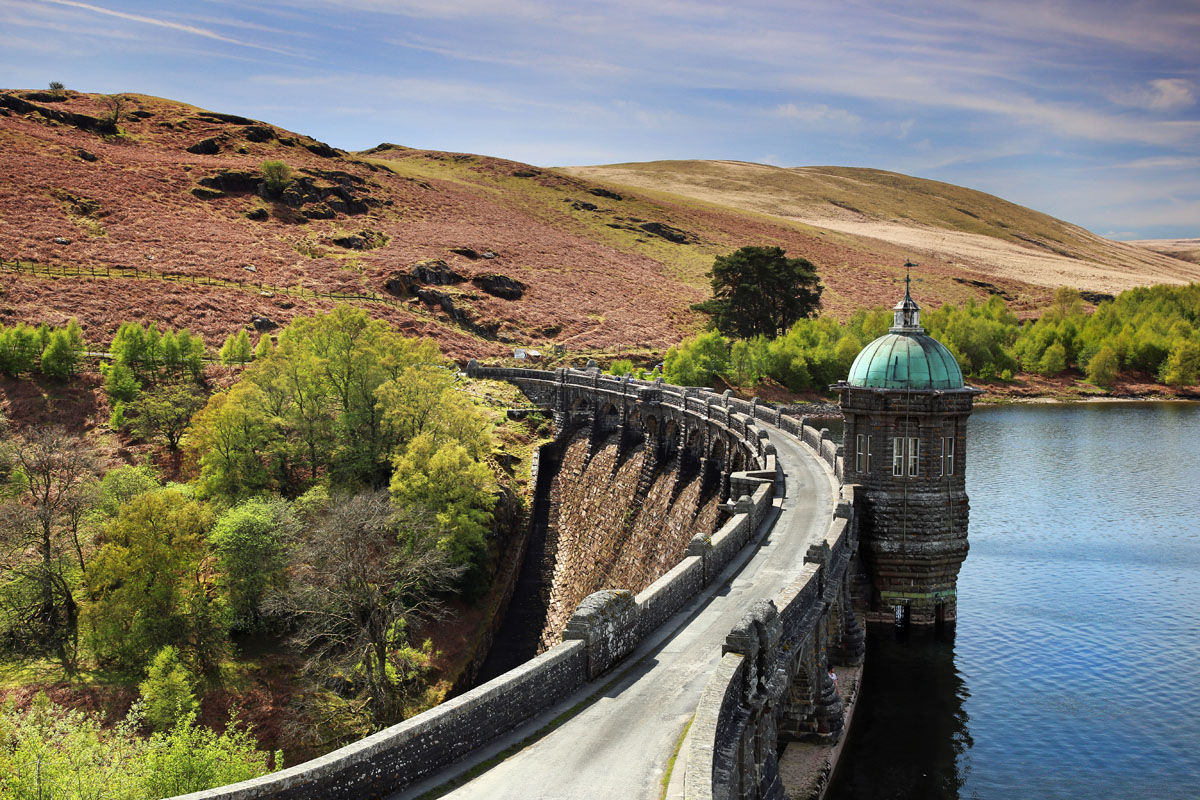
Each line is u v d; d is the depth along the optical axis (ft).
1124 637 195.21
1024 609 212.23
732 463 244.01
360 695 206.80
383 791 75.41
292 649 224.12
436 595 260.01
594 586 286.25
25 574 224.12
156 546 216.33
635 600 112.98
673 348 557.74
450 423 304.71
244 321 469.16
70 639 221.66
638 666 105.50
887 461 183.21
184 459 321.11
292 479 300.81
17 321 410.31
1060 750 148.56
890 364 183.32
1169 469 369.71
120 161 654.94
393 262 611.47
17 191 549.13
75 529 237.86
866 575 186.91
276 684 211.82
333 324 313.94
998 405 583.99
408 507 251.39
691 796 65.16
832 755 135.44
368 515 221.66
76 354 376.27
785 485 199.82
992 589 226.99
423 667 226.38
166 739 144.97
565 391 398.42
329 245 629.51
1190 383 623.77
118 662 213.66
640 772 79.61
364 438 305.12
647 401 313.73
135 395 355.77
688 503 257.34
